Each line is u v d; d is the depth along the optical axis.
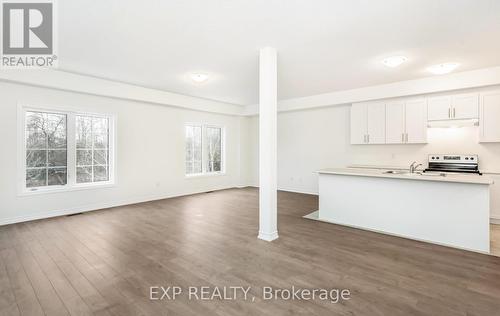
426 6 2.39
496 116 4.24
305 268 2.60
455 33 2.96
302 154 6.96
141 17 2.60
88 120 5.06
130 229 3.83
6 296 2.09
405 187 3.54
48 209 4.48
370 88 5.44
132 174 5.61
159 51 3.51
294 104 6.66
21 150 4.18
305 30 2.89
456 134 4.81
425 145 5.13
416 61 3.88
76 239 3.39
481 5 2.37
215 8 2.43
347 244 3.26
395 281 2.35
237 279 2.38
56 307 1.95
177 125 6.47
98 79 4.82
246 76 4.71
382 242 3.33
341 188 4.14
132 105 5.58
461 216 3.15
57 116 4.64
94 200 5.05
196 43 3.24
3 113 4.00
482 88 4.39
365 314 1.88
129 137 5.55
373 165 5.77
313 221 4.29
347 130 6.15
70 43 3.23
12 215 4.11
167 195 6.28
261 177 3.42
